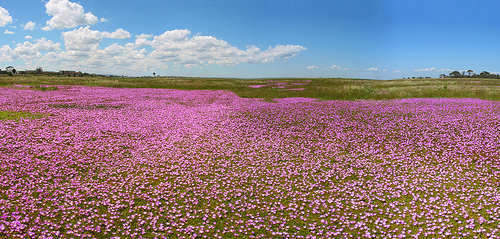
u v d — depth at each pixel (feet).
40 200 24.62
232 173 32.04
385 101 84.02
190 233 21.65
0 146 35.35
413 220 23.24
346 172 32.53
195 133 47.42
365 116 58.44
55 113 58.34
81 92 104.06
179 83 170.50
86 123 50.72
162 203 25.84
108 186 28.17
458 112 61.21
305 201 26.58
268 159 36.35
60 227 21.42
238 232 22.13
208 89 138.31
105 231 21.38
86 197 25.91
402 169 32.86
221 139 44.21
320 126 51.37
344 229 22.56
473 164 33.14
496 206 24.26
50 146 37.32
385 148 39.73
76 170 31.55
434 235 21.35
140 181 29.89
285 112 63.36
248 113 62.85
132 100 86.38
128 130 47.75
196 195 27.25
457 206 24.59
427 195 26.94
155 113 64.80
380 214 24.34
